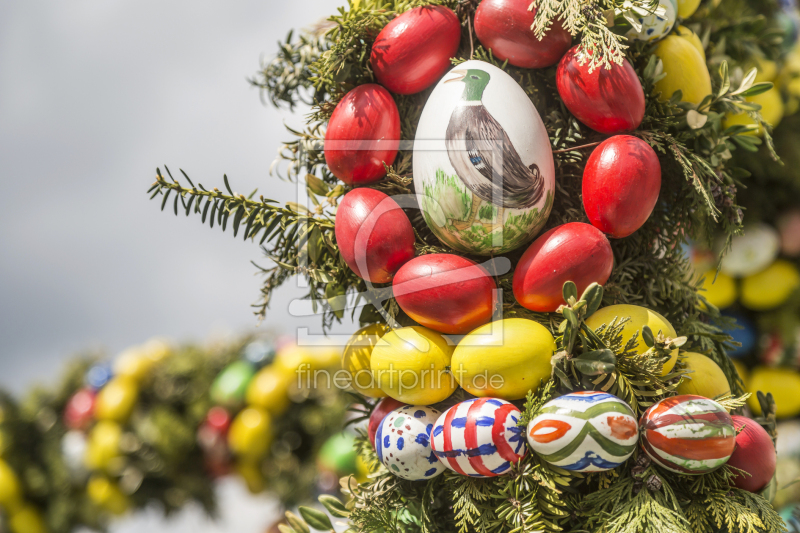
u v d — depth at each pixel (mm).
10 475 1333
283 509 1340
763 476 803
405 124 845
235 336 1523
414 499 842
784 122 1086
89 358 1559
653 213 853
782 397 1143
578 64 806
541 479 779
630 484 792
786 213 1108
